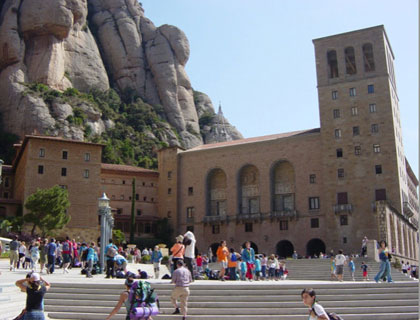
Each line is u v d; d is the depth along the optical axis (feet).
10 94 407.64
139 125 494.59
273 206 285.43
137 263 191.93
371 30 273.95
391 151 254.88
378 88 265.75
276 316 66.64
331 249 256.73
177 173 316.19
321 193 268.62
